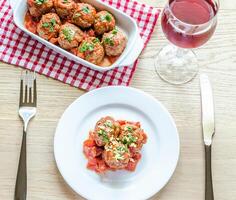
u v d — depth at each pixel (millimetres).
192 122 705
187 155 688
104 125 652
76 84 716
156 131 683
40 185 663
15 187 649
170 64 731
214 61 732
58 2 702
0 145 677
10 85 707
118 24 729
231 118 708
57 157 657
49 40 704
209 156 678
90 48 683
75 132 675
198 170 681
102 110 693
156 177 660
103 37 701
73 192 665
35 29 723
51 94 708
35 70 716
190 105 713
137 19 749
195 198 669
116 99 691
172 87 721
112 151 635
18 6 697
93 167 660
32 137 683
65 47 698
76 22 707
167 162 667
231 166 686
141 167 670
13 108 696
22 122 689
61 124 670
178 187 673
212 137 696
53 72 717
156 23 749
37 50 727
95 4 720
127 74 724
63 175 648
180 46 660
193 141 694
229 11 749
